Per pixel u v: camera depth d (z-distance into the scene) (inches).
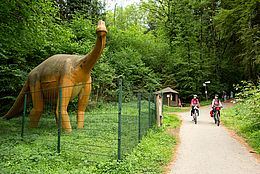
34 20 526.0
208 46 1861.5
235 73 1808.6
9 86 708.0
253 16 1226.0
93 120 599.8
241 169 315.3
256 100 561.9
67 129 487.2
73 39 971.3
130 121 576.1
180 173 297.1
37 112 548.1
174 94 1523.1
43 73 542.9
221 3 1668.3
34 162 305.0
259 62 1149.1
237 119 772.0
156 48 1707.7
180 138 516.7
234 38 1515.7
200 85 1731.1
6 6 454.9
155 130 565.6
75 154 340.8
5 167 282.4
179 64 1718.8
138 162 321.1
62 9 1209.4
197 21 1829.5
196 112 771.4
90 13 1310.3
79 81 520.1
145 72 1413.6
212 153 394.0
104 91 987.9
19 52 650.2
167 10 1964.8
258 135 497.7
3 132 474.6
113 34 1508.4
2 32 499.5
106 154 337.4
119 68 1305.4
